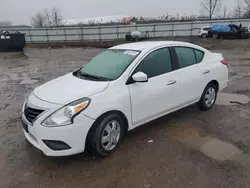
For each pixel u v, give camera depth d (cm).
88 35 3281
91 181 284
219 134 392
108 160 324
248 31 2845
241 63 1135
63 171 304
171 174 293
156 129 412
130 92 343
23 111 337
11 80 880
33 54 1908
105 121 317
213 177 286
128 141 372
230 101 550
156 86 373
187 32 3284
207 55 481
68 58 1571
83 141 303
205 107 484
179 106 424
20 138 392
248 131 401
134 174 295
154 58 385
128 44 441
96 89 319
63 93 319
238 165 307
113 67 369
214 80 484
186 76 421
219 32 2822
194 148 350
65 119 290
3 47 2116
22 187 278
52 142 293
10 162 325
